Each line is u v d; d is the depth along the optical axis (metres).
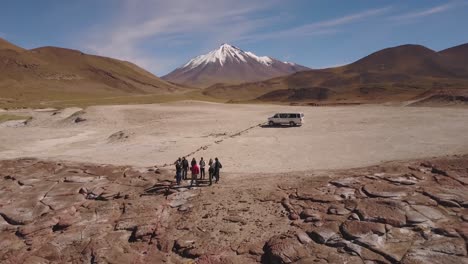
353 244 12.78
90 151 35.19
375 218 13.95
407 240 12.64
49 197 20.12
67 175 23.94
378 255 12.12
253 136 37.81
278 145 31.89
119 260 13.60
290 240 13.35
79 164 26.84
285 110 68.44
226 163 25.97
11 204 19.45
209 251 13.55
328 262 12.07
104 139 44.50
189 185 20.22
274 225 14.80
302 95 183.50
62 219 17.20
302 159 25.78
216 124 49.50
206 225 15.39
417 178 17.42
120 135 44.25
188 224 15.62
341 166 22.45
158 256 13.73
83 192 20.61
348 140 32.19
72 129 55.25
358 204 15.21
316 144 31.30
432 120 41.78
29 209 18.77
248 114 62.19
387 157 23.95
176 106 77.50
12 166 27.02
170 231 15.28
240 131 42.50
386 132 35.22
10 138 46.62
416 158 22.02
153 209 17.34
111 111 66.12
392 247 12.41
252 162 25.89
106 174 23.75
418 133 33.03
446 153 23.12
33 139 46.22
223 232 14.71
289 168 23.33
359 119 47.62
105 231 15.88
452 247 11.89
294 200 16.61
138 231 15.38
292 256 12.52
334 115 55.25
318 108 72.25
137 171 23.95
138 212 17.19
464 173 17.33
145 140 39.59
